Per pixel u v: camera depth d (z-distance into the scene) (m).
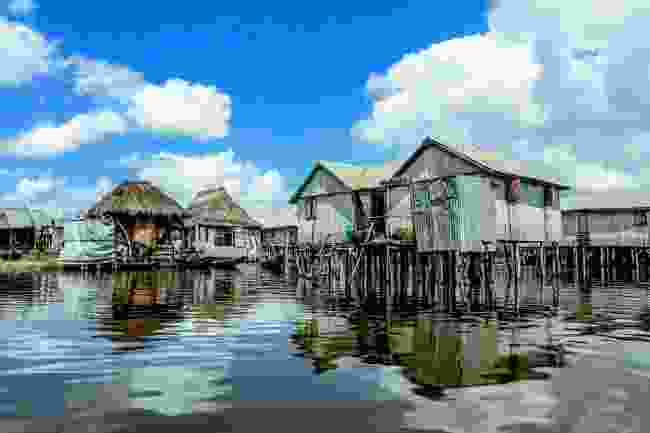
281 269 46.28
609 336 12.70
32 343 11.70
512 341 12.05
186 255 46.50
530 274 40.12
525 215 33.31
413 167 33.41
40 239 55.31
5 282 30.56
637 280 34.09
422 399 7.63
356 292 25.25
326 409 7.23
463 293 22.52
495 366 9.57
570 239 43.59
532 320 15.55
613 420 6.78
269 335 12.79
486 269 25.00
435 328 13.96
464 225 22.84
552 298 22.27
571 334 13.02
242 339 12.26
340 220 37.03
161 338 12.34
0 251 50.91
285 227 61.69
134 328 13.83
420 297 22.80
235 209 58.66
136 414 7.03
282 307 18.69
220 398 7.70
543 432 6.41
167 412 7.11
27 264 44.34
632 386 8.26
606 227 43.47
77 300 20.80
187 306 18.88
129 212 43.78
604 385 8.30
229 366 9.59
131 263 42.50
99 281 31.72
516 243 28.23
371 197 35.94
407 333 13.15
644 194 44.06
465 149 32.31
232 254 54.12
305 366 9.57
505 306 19.33
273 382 8.52
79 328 13.82
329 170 37.56
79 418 6.88
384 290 26.45
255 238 59.22
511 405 7.37
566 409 7.19
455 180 23.09
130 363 9.80
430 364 9.71
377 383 8.47
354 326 14.27
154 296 22.66
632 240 42.19
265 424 6.68
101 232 41.56
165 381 8.58
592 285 29.77
